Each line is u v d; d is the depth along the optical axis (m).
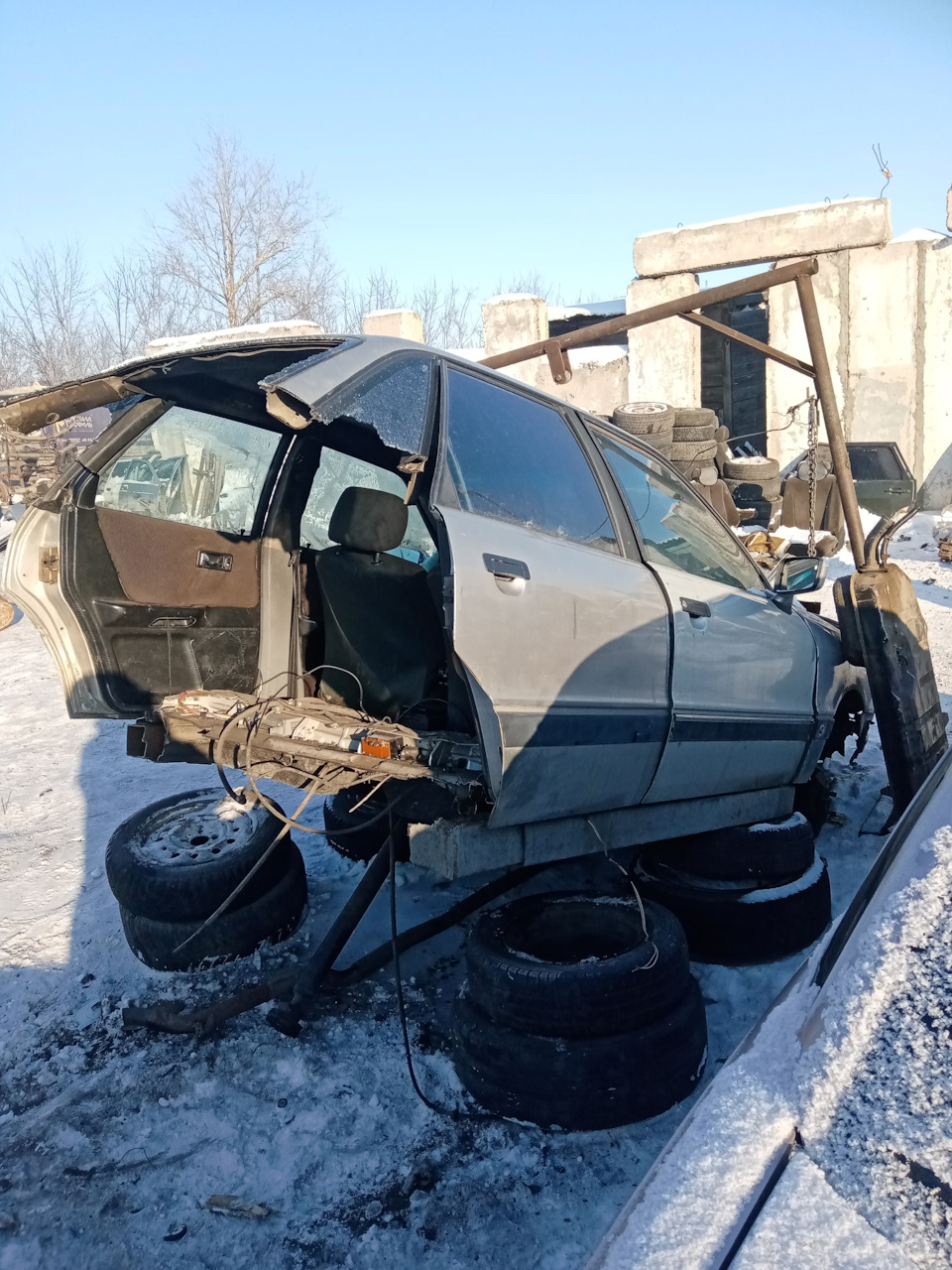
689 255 17.98
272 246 33.03
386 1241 2.43
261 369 3.48
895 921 1.63
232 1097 3.01
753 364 21.39
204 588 3.89
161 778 6.08
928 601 10.92
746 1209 1.31
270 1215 2.52
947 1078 1.37
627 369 19.30
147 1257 2.39
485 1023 2.93
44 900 4.38
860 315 17.50
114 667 3.62
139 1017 3.30
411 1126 2.86
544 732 3.00
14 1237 2.47
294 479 4.16
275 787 5.80
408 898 4.35
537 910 3.38
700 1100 1.55
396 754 3.11
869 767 6.05
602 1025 2.82
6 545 3.39
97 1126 2.88
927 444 17.70
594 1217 2.49
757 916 3.69
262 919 3.84
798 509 15.10
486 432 3.24
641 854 4.02
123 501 3.64
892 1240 1.21
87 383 3.38
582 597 3.17
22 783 6.12
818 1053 1.50
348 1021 3.42
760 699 4.11
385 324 19.41
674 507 4.20
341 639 3.95
